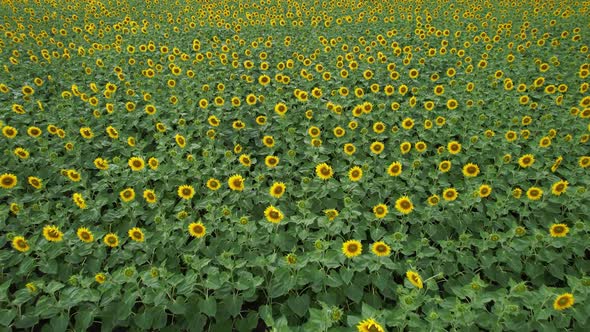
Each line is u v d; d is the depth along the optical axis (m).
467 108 8.70
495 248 5.50
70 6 18.56
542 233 5.16
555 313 3.98
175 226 5.44
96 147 7.83
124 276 4.34
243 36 14.65
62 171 6.47
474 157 7.46
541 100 9.41
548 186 6.71
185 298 4.65
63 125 8.55
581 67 10.02
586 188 6.13
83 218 5.88
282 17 16.77
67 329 4.50
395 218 5.57
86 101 9.17
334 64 11.64
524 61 11.18
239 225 5.25
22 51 12.63
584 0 19.00
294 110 9.12
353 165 7.50
